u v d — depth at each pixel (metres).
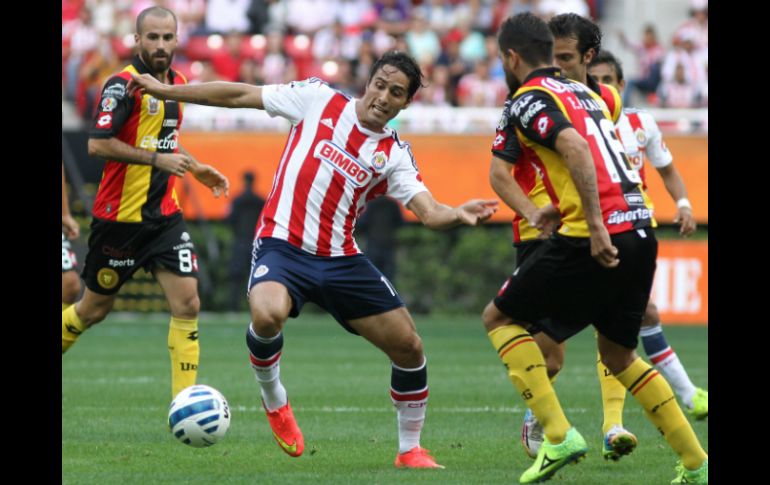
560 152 20.19
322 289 23.27
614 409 25.80
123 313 71.81
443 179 71.94
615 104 24.55
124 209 28.94
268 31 84.56
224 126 72.56
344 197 23.38
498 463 23.94
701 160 71.00
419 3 85.38
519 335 21.33
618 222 20.77
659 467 23.72
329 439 27.16
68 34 81.31
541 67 21.52
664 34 87.50
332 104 23.59
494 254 72.38
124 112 28.34
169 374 41.50
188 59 79.88
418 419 23.44
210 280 71.62
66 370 42.81
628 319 21.28
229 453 24.97
